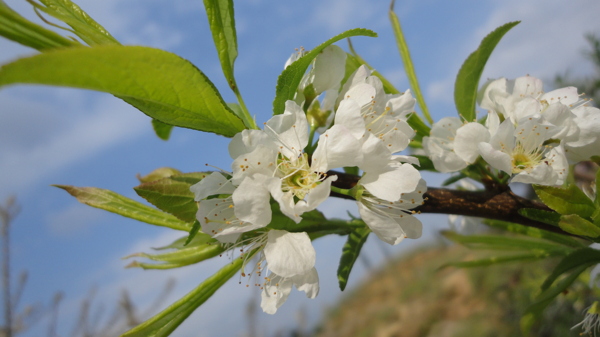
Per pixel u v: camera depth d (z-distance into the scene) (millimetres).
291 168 128
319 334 1906
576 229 130
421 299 1563
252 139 123
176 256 153
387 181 124
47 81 96
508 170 142
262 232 136
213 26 141
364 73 141
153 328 138
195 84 117
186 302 139
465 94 171
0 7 109
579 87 396
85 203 149
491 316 1023
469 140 152
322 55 145
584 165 225
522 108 152
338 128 123
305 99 145
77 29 131
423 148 167
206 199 128
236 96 146
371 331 1602
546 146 151
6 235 561
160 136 189
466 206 147
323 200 118
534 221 148
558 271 143
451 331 1139
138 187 130
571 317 407
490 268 1165
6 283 553
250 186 118
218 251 152
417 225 136
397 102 147
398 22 188
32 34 114
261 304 135
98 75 103
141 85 112
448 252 1796
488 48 164
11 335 540
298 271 121
